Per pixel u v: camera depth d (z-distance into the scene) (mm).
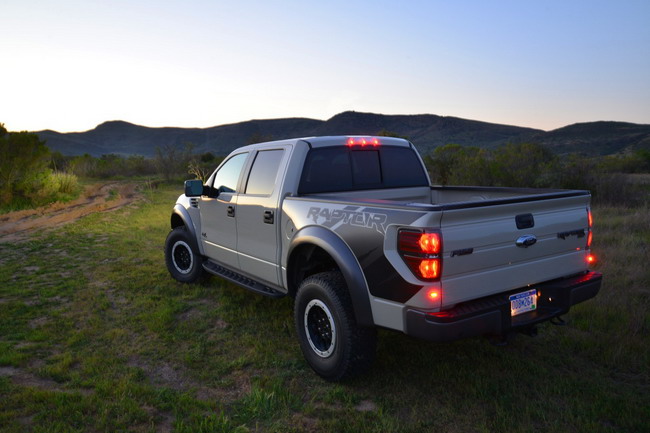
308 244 3613
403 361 3697
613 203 12602
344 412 2984
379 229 2943
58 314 4863
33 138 16062
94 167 37406
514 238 2979
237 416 2932
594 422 2783
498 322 2852
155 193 22078
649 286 5340
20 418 2879
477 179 14977
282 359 3805
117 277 6406
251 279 4664
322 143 4172
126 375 3508
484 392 3148
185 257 5988
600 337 4008
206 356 3904
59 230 10688
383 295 2945
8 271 6742
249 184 4566
